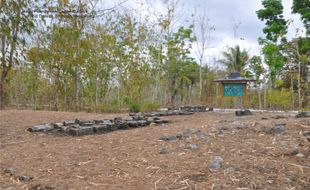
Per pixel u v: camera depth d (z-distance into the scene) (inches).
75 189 102.3
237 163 113.8
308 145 125.1
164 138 158.7
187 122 236.7
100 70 513.0
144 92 572.7
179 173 109.7
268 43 602.2
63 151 154.3
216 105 642.8
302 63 545.3
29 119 268.7
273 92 547.8
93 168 123.4
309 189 94.0
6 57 377.1
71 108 463.8
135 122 233.6
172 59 714.2
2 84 415.8
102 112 416.8
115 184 104.7
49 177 116.1
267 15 636.1
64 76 478.0
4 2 294.2
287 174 103.4
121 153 141.5
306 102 492.4
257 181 99.3
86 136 192.2
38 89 525.0
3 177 119.2
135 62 542.9
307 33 578.9
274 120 179.8
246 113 286.0
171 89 845.2
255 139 140.3
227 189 95.3
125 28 525.0
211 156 123.8
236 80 370.0
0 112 308.2
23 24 335.6
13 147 171.0
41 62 470.9
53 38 444.5
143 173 113.0
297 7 600.4
